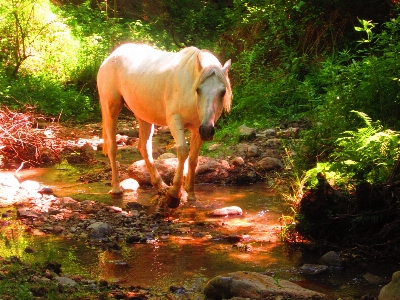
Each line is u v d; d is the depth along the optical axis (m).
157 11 16.52
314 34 11.09
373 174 5.07
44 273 3.72
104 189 6.39
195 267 4.13
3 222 5.08
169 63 5.45
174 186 5.42
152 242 4.66
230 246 4.58
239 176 6.67
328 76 7.46
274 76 10.13
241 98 9.86
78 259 4.25
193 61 5.21
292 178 5.81
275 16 11.39
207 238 4.77
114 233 4.86
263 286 3.57
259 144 7.91
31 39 12.32
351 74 6.83
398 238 4.34
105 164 7.57
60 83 11.52
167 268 4.10
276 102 9.87
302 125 8.73
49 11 13.27
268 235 4.84
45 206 5.56
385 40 7.05
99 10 16.27
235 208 5.41
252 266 4.15
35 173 7.14
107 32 13.16
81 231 4.89
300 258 4.33
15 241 4.63
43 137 7.93
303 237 4.71
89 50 12.57
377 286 3.79
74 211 5.44
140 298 3.52
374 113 6.41
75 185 6.57
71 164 7.66
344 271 4.08
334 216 4.58
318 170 5.37
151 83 5.54
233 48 12.22
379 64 6.59
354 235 4.53
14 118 7.88
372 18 10.56
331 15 10.88
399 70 6.49
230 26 13.43
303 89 8.46
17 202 5.64
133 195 6.14
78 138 9.10
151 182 6.35
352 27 10.73
